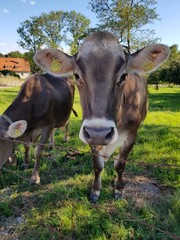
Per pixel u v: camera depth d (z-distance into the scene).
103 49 0.82
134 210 1.12
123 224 1.02
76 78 0.87
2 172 1.48
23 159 1.66
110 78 0.79
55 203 1.18
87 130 0.75
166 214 1.08
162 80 10.41
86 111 0.80
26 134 1.40
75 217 1.06
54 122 1.58
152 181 1.38
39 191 1.29
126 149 1.20
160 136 2.13
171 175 1.39
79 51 0.87
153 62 0.91
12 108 1.33
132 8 8.70
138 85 1.21
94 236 0.97
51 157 1.71
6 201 1.20
